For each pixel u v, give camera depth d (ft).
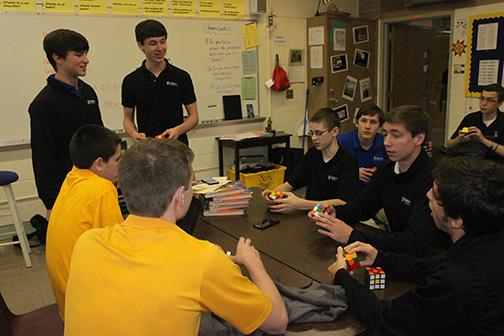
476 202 3.25
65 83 7.82
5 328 5.15
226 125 15.75
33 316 5.67
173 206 3.40
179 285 2.99
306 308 3.92
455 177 3.41
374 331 3.71
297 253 5.39
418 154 5.82
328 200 7.39
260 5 15.34
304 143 17.99
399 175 5.99
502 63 14.34
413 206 5.71
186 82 10.05
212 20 14.75
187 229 6.00
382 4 17.81
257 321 3.30
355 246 4.83
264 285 3.75
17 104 11.76
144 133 9.96
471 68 15.19
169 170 3.30
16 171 11.95
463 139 11.82
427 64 19.69
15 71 11.60
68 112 7.84
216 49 15.05
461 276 3.26
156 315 2.93
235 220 6.77
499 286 3.22
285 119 17.35
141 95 9.69
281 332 3.52
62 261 4.87
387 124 5.77
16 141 11.85
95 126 5.34
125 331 2.94
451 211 3.43
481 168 3.39
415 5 16.40
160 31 9.18
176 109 10.03
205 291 3.04
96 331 3.01
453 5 15.40
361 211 6.61
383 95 18.48
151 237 3.21
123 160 3.37
